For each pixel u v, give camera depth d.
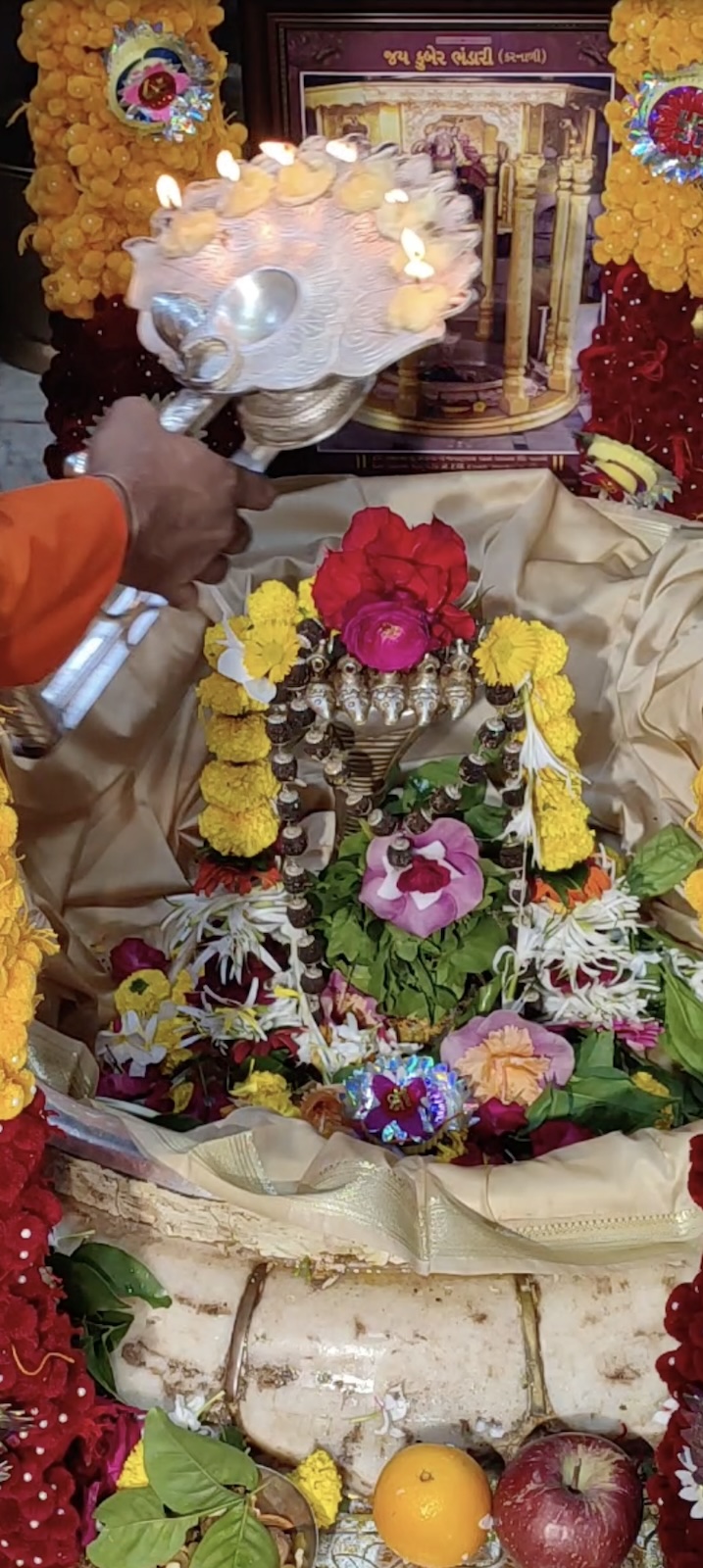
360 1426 0.95
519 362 1.44
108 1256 0.98
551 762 1.06
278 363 0.79
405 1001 1.13
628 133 1.25
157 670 1.26
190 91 1.21
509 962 1.16
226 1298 0.98
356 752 1.10
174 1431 0.91
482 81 1.31
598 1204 0.98
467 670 0.98
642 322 1.34
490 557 1.29
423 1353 0.95
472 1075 1.12
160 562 0.81
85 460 0.81
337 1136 1.01
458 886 1.09
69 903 1.28
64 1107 0.99
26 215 1.49
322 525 1.29
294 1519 0.93
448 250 0.82
